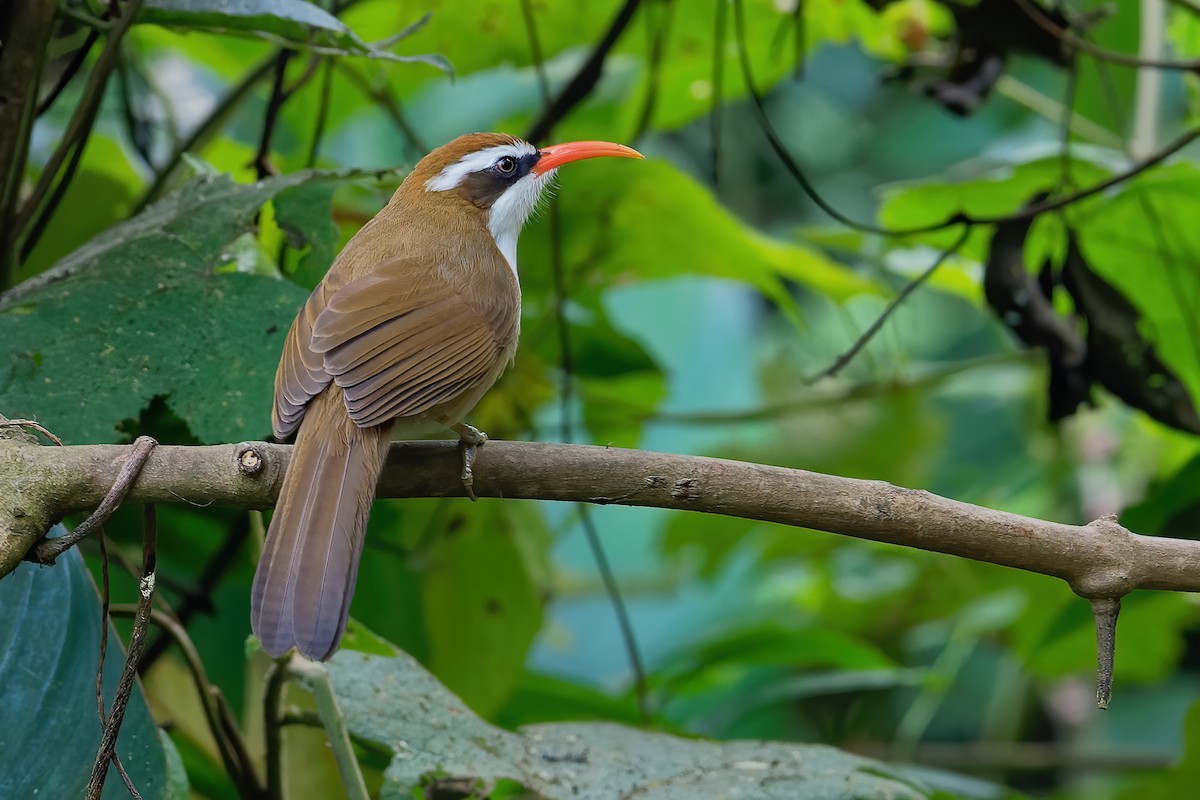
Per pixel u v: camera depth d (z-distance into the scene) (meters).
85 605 6.52
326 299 7.35
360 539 6.17
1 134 7.41
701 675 12.59
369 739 7.52
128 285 7.14
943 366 13.30
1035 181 10.74
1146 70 11.80
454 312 7.45
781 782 7.60
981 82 9.95
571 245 11.62
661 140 17.55
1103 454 13.44
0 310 6.95
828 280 12.47
